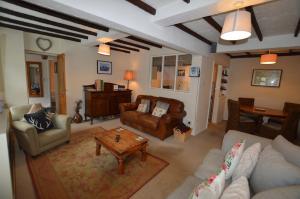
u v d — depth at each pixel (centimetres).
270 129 338
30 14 252
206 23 260
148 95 478
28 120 265
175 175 228
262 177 122
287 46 293
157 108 407
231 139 199
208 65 411
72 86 445
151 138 363
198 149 317
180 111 388
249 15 155
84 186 198
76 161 251
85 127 409
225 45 367
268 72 476
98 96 439
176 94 434
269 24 254
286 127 308
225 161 150
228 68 550
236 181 116
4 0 188
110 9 181
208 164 176
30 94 693
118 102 493
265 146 168
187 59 411
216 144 345
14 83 336
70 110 448
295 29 265
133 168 240
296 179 103
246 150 154
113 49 507
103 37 330
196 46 337
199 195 99
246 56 505
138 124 396
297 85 433
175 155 288
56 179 208
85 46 457
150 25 226
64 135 297
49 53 404
